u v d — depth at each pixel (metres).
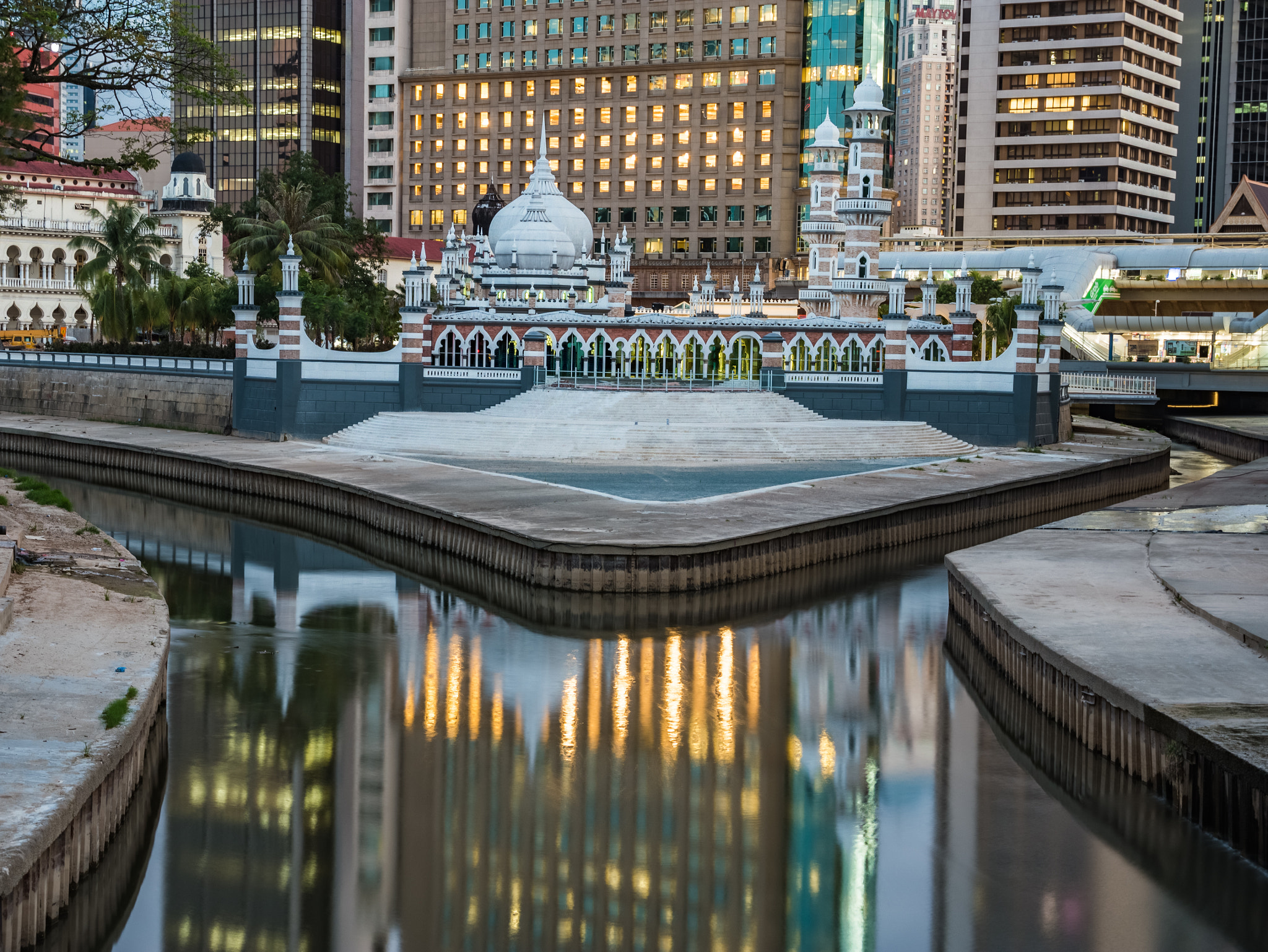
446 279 111.00
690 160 191.12
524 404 84.94
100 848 23.84
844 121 183.00
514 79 199.50
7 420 104.31
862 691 38.41
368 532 61.38
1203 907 24.47
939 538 61.75
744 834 27.78
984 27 194.50
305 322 117.50
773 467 75.19
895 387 86.06
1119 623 34.53
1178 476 93.94
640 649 42.69
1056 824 28.36
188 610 47.75
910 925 23.80
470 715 35.75
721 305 159.00
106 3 58.97
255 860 26.31
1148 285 154.62
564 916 24.03
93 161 60.81
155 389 102.69
